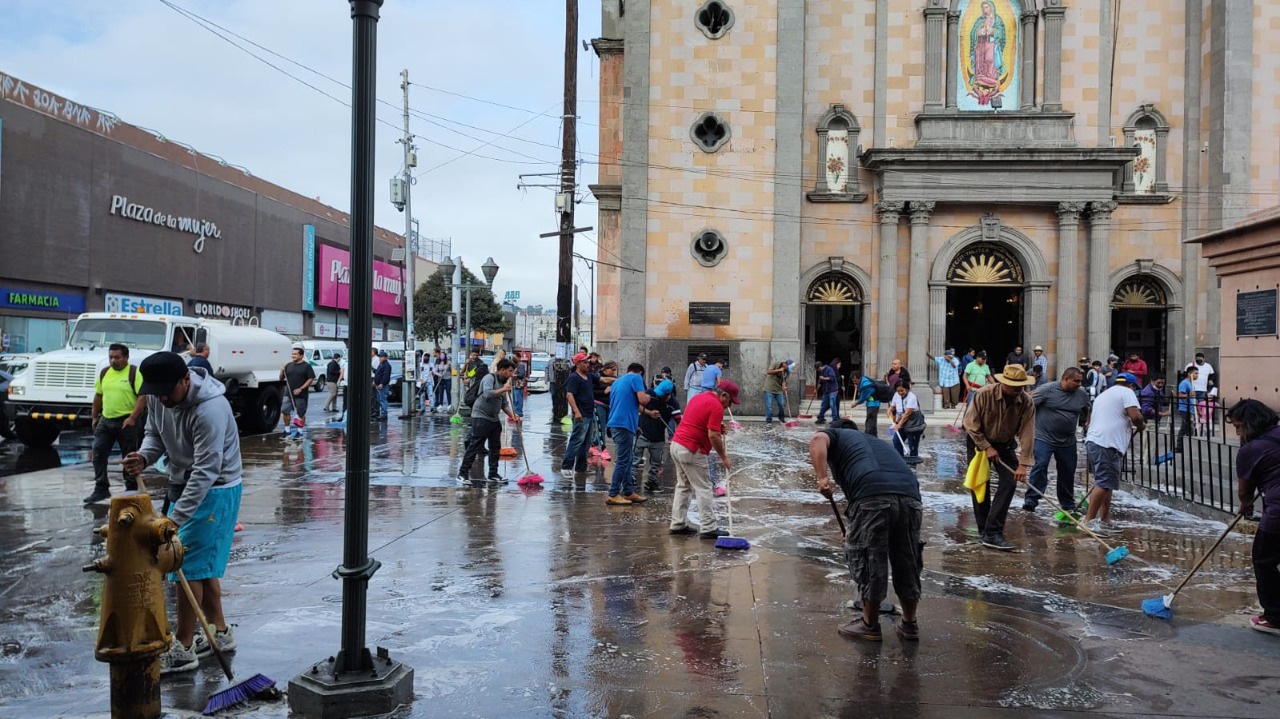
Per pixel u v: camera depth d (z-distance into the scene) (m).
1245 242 10.36
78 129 36.81
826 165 26.39
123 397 10.09
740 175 24.88
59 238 35.84
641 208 24.81
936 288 25.88
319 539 8.41
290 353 21.11
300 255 58.41
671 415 12.38
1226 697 4.71
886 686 4.79
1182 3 26.31
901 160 25.17
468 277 61.47
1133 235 26.19
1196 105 26.03
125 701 3.98
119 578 3.95
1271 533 5.75
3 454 15.33
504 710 4.42
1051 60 25.64
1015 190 25.31
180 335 16.69
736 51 24.88
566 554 7.94
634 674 4.94
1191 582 7.12
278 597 6.44
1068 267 25.33
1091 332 25.45
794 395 24.47
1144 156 26.30
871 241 26.25
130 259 40.38
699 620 5.96
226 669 4.48
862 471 5.63
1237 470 6.07
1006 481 8.33
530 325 118.56
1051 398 9.98
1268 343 10.00
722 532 8.92
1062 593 6.78
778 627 5.83
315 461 14.23
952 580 7.16
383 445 16.98
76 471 12.65
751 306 24.78
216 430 4.98
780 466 14.52
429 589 6.70
